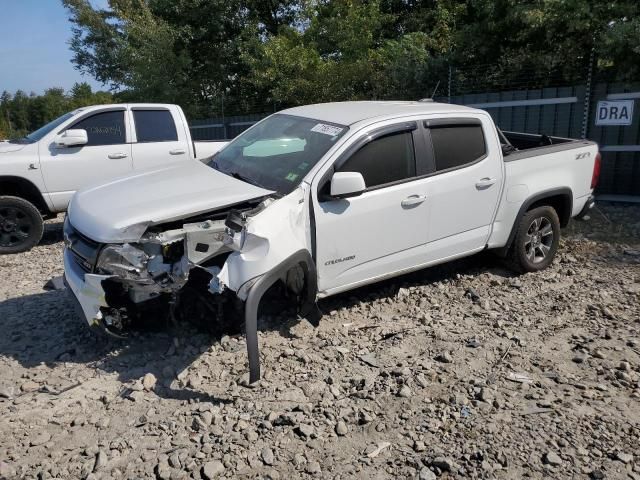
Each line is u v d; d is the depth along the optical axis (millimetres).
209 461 3029
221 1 17891
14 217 7414
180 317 4383
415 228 4840
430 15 15320
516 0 9930
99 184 4621
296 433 3291
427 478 2891
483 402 3562
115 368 4047
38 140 7789
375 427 3340
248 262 3705
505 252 5684
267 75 13727
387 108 5082
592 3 8992
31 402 3635
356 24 13234
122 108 8383
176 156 8664
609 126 9141
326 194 4312
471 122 5207
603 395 3631
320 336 4480
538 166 5668
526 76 10898
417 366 4004
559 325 4680
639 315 4824
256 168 4707
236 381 3812
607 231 7527
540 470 2949
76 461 3068
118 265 3678
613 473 2914
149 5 18250
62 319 4859
